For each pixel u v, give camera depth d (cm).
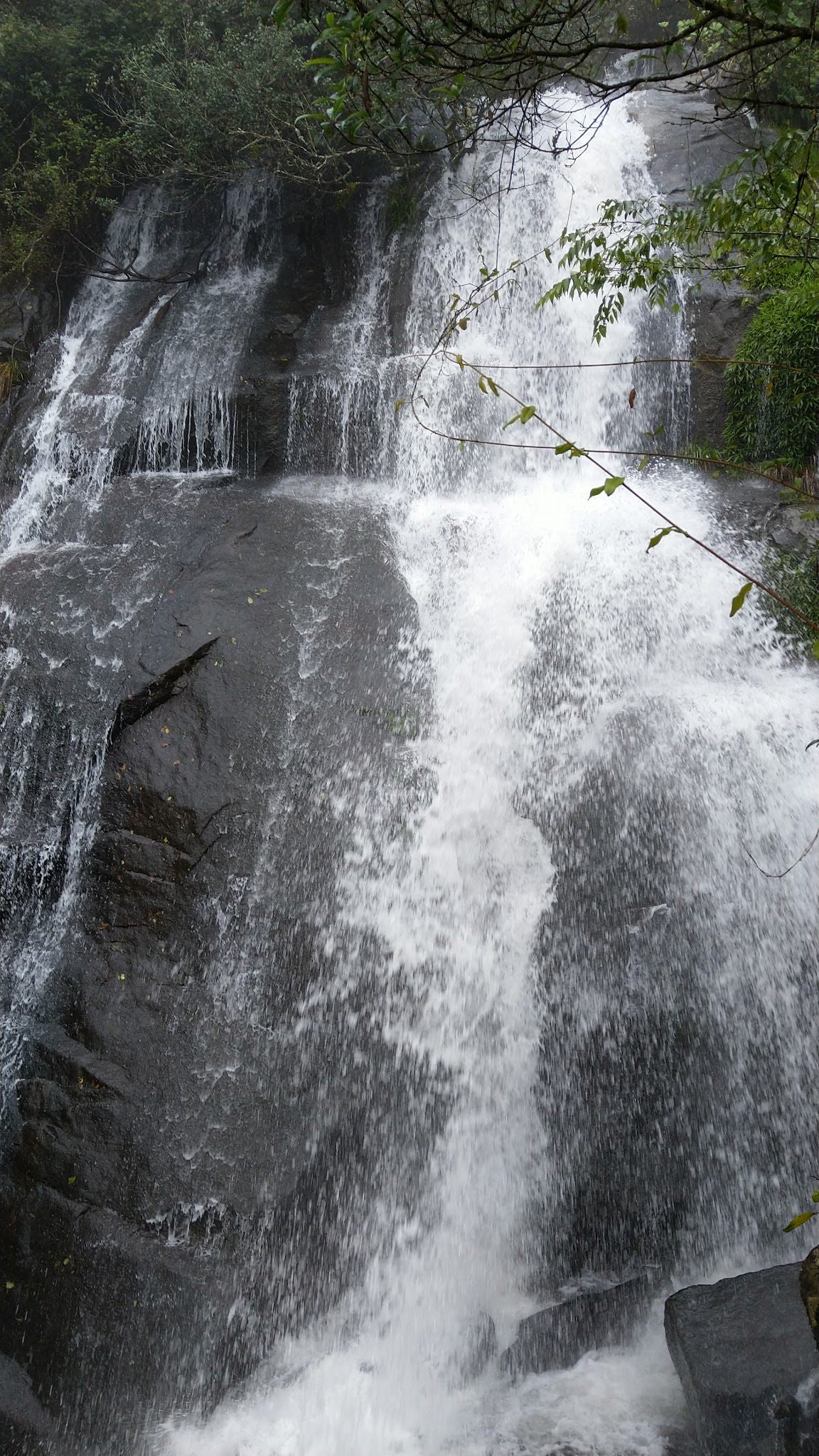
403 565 772
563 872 598
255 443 904
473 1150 561
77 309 1103
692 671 682
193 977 584
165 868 615
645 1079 543
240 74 972
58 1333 508
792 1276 423
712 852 573
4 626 744
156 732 659
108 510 856
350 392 891
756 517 763
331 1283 531
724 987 544
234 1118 546
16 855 661
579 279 578
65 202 1086
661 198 945
